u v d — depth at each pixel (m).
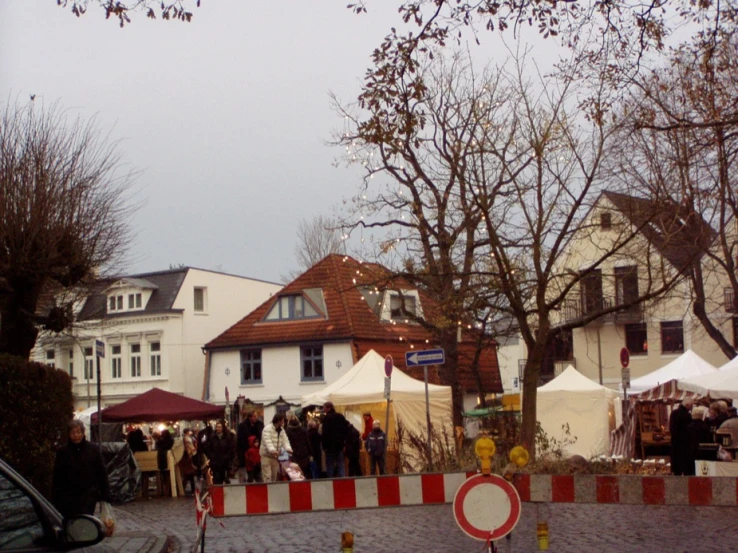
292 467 24.88
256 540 15.72
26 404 17.27
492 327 32.84
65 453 13.32
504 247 24.45
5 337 21.69
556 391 34.56
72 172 23.33
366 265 30.52
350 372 32.66
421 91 12.69
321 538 15.51
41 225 21.95
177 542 16.11
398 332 53.50
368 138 12.96
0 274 21.56
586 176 23.52
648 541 13.81
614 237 30.20
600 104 15.23
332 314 53.31
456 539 14.67
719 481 11.34
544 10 12.09
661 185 23.58
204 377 62.59
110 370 66.94
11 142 22.77
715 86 15.76
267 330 55.56
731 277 31.20
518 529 15.68
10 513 5.57
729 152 16.09
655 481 11.42
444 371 33.50
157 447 29.25
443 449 25.28
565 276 25.36
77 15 10.70
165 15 10.72
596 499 11.38
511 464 9.18
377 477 11.62
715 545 13.27
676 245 24.95
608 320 56.00
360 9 10.66
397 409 31.31
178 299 66.00
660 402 34.75
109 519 12.79
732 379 25.88
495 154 24.19
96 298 27.64
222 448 26.92
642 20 12.77
